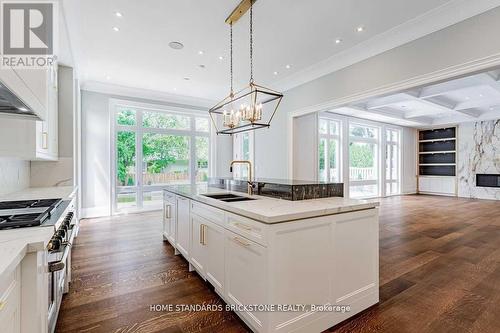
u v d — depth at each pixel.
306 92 4.93
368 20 3.15
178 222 3.20
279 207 1.87
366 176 9.02
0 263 0.86
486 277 2.69
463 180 9.23
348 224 1.96
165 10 2.96
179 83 5.61
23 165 3.15
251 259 1.73
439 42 2.98
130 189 6.13
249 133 6.70
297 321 1.68
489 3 2.57
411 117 8.38
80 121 5.30
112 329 1.84
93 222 5.14
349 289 1.97
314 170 6.05
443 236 4.19
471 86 5.10
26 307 1.09
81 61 4.39
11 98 1.28
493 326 1.88
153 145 6.47
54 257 1.46
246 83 5.61
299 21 3.20
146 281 2.59
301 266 1.70
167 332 1.82
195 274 2.76
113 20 3.15
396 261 3.13
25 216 1.53
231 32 3.41
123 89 5.86
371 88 3.73
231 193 2.91
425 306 2.14
